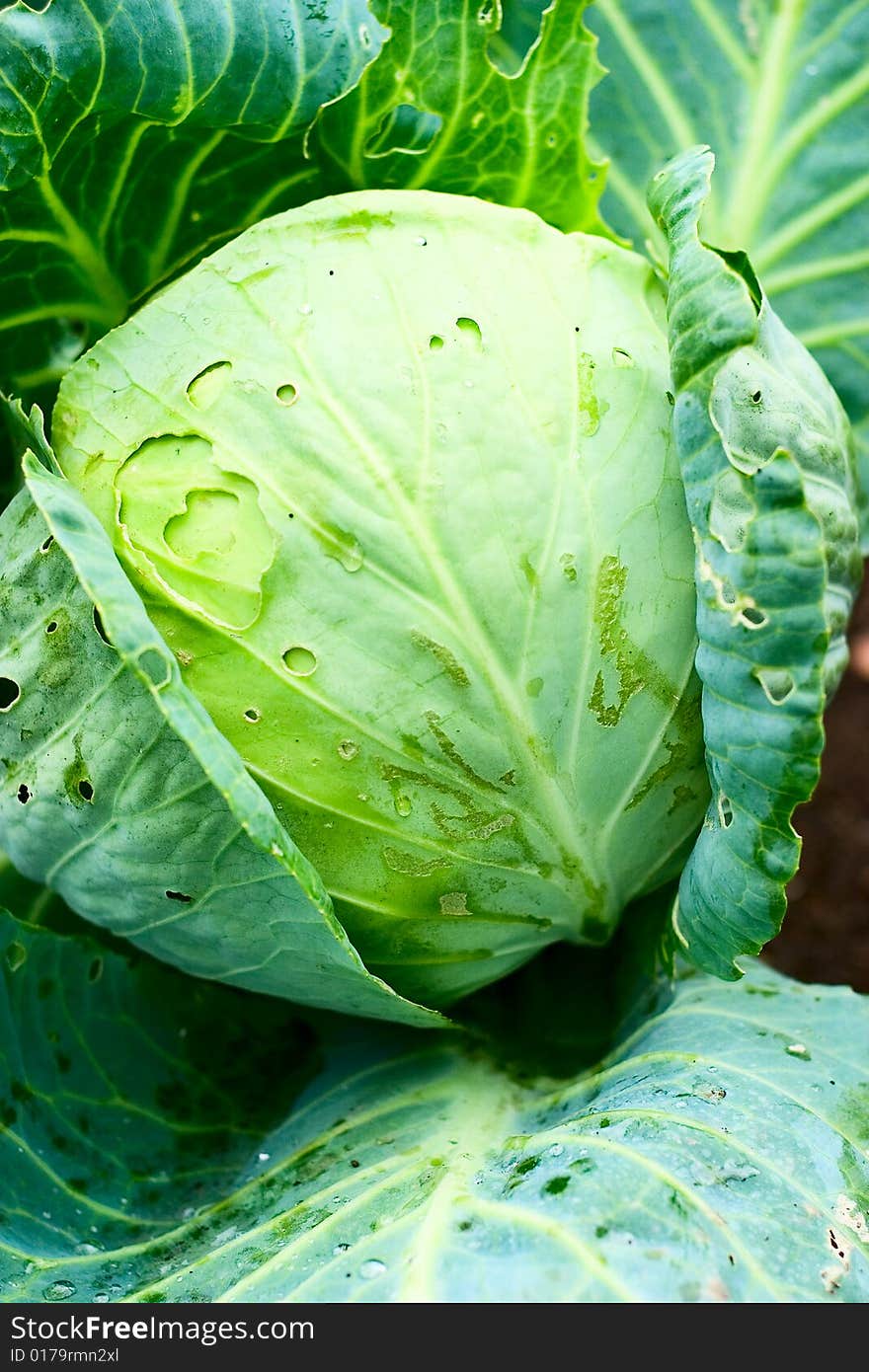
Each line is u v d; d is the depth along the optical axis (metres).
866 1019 0.69
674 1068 0.68
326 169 0.70
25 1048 0.71
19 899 0.77
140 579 0.65
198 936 0.67
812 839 1.08
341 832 0.66
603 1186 0.63
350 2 0.68
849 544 0.68
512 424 0.65
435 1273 0.62
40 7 0.70
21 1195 0.69
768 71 0.79
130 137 0.68
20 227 0.68
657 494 0.66
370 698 0.65
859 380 0.80
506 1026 0.74
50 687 0.65
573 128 0.71
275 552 0.64
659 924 0.72
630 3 0.79
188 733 0.61
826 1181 0.64
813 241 0.79
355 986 0.67
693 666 0.67
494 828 0.66
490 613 0.65
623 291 0.68
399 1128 0.70
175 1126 0.73
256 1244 0.66
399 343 0.65
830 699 0.69
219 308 0.66
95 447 0.66
